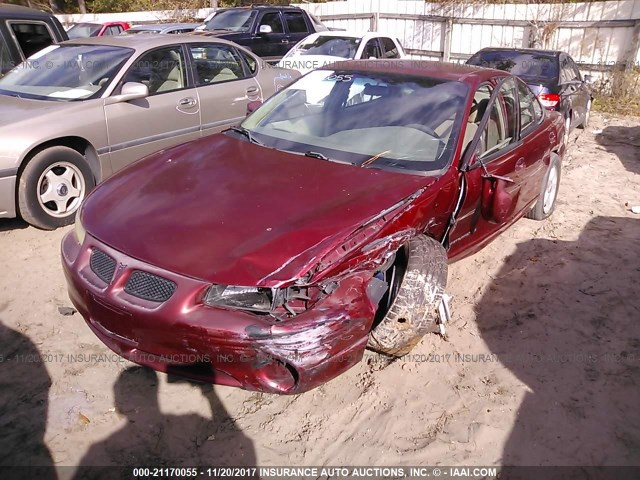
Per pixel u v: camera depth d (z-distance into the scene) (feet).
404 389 10.48
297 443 9.25
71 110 16.48
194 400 10.03
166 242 9.23
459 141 12.26
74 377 10.43
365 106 13.53
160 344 8.83
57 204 16.31
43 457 8.75
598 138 30.50
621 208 19.89
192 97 19.56
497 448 9.27
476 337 12.09
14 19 22.70
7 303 12.67
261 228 9.44
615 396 10.48
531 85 26.86
